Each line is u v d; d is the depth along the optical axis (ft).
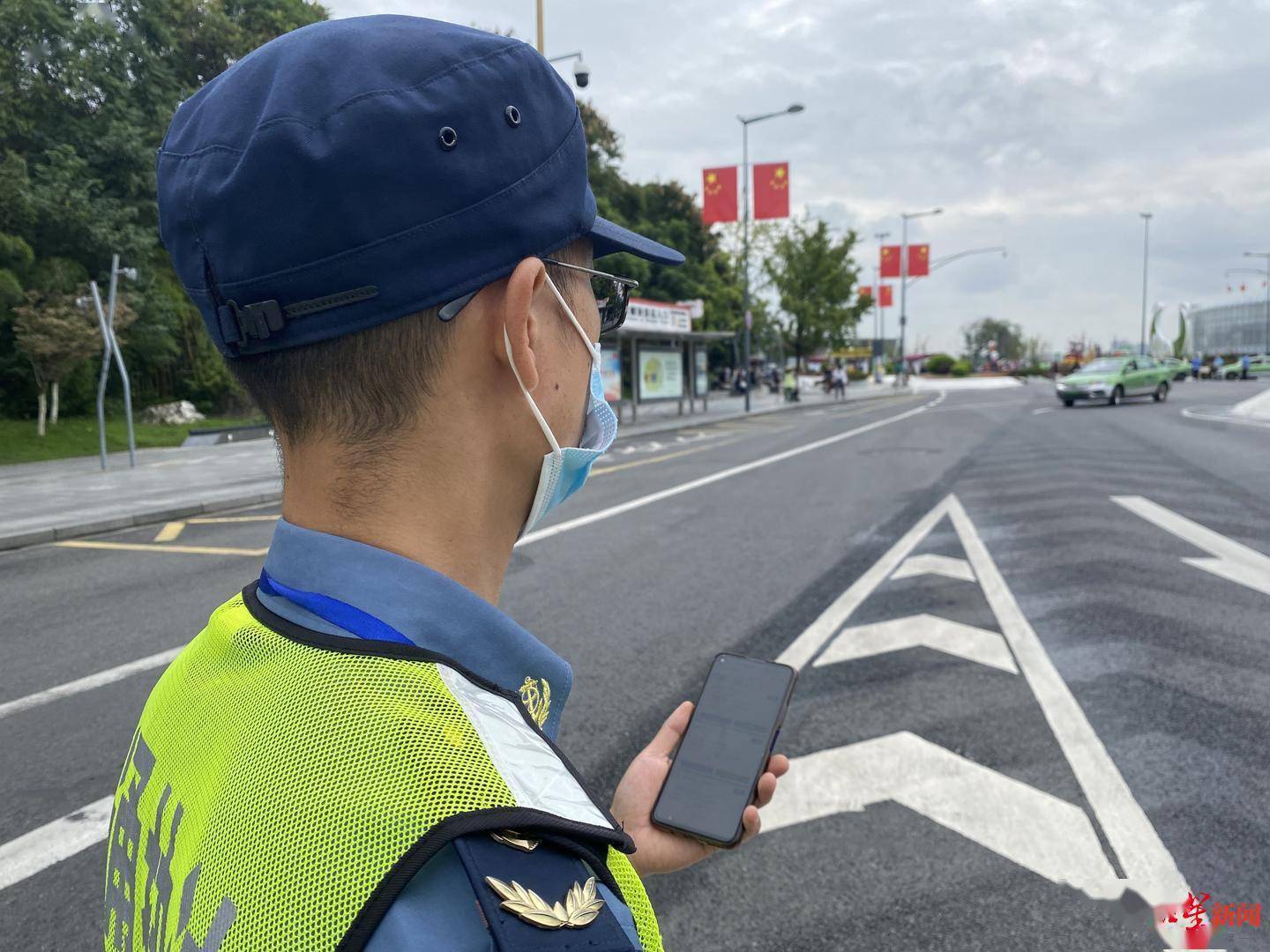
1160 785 9.42
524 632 1.90
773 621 15.94
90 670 14.66
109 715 12.68
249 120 1.70
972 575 18.69
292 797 1.34
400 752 1.34
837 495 30.78
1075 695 11.94
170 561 24.00
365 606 1.69
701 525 25.93
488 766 1.38
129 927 1.74
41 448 62.03
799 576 19.21
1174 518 24.13
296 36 1.80
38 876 8.59
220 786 1.48
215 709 1.69
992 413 74.79
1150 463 36.24
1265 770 9.66
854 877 8.07
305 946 1.18
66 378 75.25
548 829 1.34
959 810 9.12
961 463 38.83
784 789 9.70
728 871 8.23
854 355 255.29
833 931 7.35
